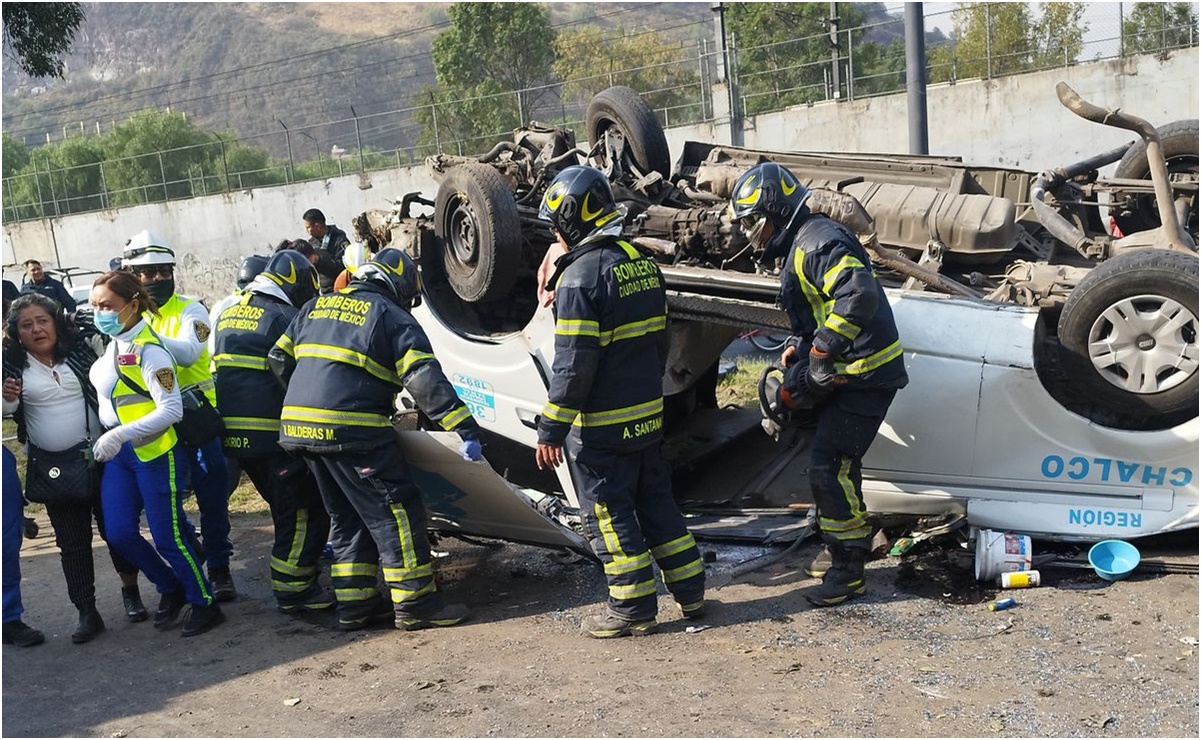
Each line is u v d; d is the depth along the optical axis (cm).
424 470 507
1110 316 472
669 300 562
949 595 481
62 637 523
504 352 640
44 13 1548
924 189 591
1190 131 603
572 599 520
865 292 449
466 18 3238
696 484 656
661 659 437
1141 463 484
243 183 2917
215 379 536
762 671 417
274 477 525
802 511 586
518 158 717
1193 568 475
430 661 456
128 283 485
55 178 3166
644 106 712
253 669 466
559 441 453
